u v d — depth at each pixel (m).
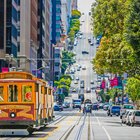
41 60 180.50
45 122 49.69
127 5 71.88
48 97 52.28
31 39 158.12
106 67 82.19
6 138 41.03
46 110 50.16
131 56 69.31
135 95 103.50
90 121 86.38
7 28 132.38
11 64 130.38
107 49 81.50
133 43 59.53
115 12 81.25
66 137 44.06
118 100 156.25
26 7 148.88
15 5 139.25
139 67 77.50
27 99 42.22
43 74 177.50
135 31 59.25
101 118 102.62
